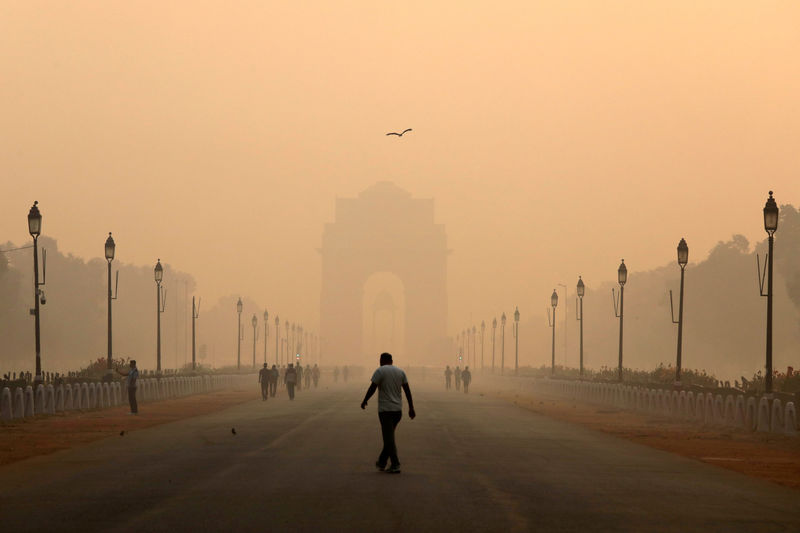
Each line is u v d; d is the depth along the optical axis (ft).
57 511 87.51
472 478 113.29
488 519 83.92
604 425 220.02
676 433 195.00
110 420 220.84
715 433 195.52
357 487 104.17
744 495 102.22
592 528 80.33
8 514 85.87
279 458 135.33
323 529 78.59
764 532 79.61
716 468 128.67
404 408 298.35
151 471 118.83
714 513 89.35
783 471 127.44
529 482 110.32
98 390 271.49
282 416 243.81
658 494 101.86
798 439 176.04
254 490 101.55
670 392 254.47
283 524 80.84
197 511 87.56
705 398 226.79
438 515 85.87
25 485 105.40
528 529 79.41
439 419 237.04
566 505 92.89
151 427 199.00
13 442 159.94
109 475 114.52
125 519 83.15
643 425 221.05
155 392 330.95
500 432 192.34
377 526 80.02
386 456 120.37
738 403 205.77
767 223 201.98
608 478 115.34
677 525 82.48
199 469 121.19
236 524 80.74
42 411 229.66
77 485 105.50
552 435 185.98
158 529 78.38
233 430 179.11
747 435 189.26
